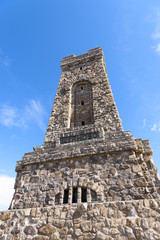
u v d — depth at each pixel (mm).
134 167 12516
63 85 25953
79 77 26078
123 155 13383
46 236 10320
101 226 9680
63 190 12938
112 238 9156
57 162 14906
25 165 15992
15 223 11398
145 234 8883
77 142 16328
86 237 9562
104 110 20234
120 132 16188
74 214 10578
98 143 14883
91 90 23984
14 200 13625
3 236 10984
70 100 23766
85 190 12664
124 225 9414
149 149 13602
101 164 13445
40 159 15516
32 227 10914
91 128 16922
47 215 11125
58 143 17000
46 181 13977
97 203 10609
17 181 15492
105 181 12445
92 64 27422
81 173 13422
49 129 20562
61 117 21656
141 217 9500
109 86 22969
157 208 9633
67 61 29766
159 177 11969
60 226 10406
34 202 12992
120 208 10078
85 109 22406
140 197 11062
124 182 12000
